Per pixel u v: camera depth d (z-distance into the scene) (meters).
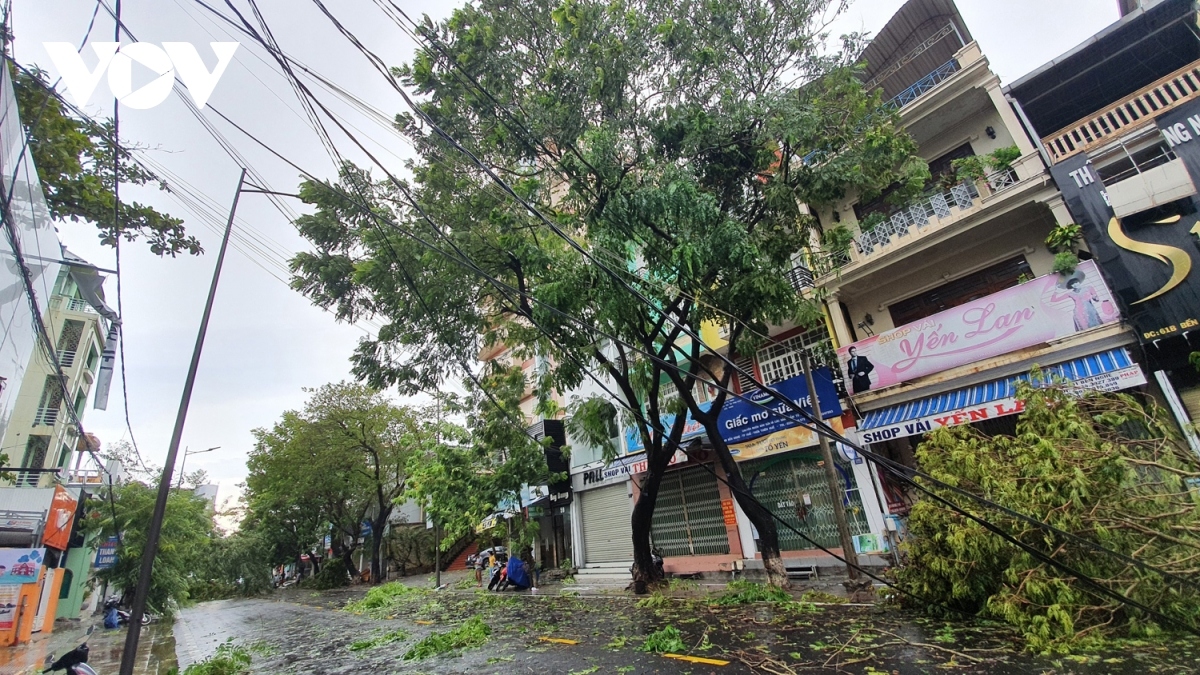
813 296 11.95
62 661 7.20
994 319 10.58
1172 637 5.13
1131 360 9.08
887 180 10.06
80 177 7.11
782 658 5.80
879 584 9.34
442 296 9.80
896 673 4.98
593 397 13.24
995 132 12.12
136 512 20.33
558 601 12.53
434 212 9.96
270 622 15.91
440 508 18.39
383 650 8.85
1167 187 9.05
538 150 9.28
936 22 13.43
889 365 11.83
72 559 22.95
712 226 8.52
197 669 8.22
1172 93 9.59
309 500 32.50
